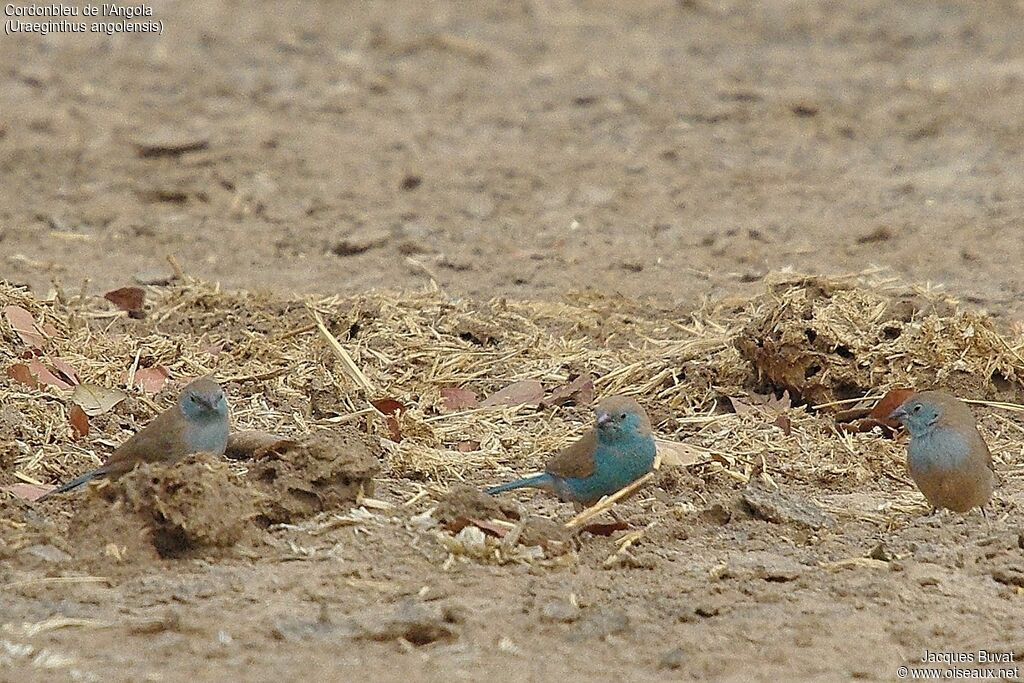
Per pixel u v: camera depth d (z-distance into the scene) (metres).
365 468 11.16
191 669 8.91
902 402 12.71
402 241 20.08
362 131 26.08
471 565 10.52
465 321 15.88
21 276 18.17
